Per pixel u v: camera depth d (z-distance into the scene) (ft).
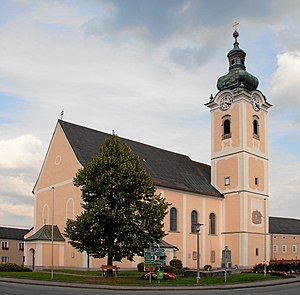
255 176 226.17
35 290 94.48
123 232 124.47
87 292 94.63
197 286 117.50
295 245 382.01
